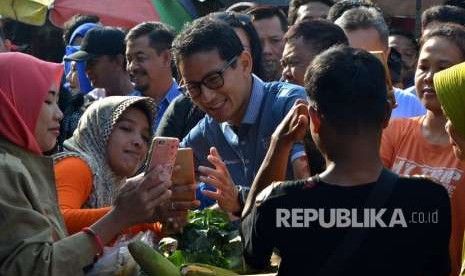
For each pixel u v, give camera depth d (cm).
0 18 953
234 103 454
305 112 390
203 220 432
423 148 432
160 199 386
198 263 402
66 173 425
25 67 403
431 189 329
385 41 614
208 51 443
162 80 673
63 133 622
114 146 443
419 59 449
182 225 422
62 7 938
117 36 737
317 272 326
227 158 484
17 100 398
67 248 368
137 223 384
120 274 398
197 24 452
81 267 371
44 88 404
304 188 330
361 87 328
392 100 417
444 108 372
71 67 786
